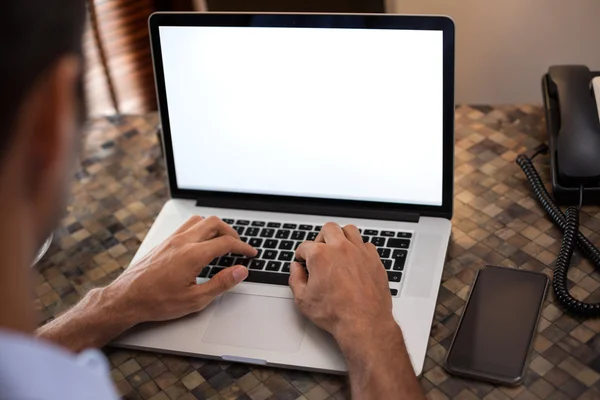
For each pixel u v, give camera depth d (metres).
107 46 2.55
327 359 0.91
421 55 1.04
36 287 1.10
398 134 1.08
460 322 0.94
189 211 1.19
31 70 0.41
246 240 1.10
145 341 0.96
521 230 1.09
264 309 0.98
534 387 0.86
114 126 1.44
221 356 0.93
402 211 1.12
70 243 1.18
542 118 1.30
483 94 1.67
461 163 1.23
